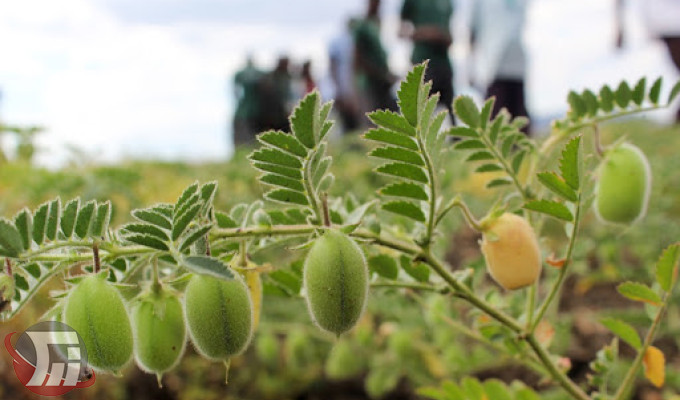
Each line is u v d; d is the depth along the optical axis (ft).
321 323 0.76
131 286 0.75
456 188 3.16
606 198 0.99
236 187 2.71
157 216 0.73
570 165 0.86
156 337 0.77
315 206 0.79
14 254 0.73
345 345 2.01
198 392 2.12
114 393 2.03
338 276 0.75
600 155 1.00
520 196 1.01
